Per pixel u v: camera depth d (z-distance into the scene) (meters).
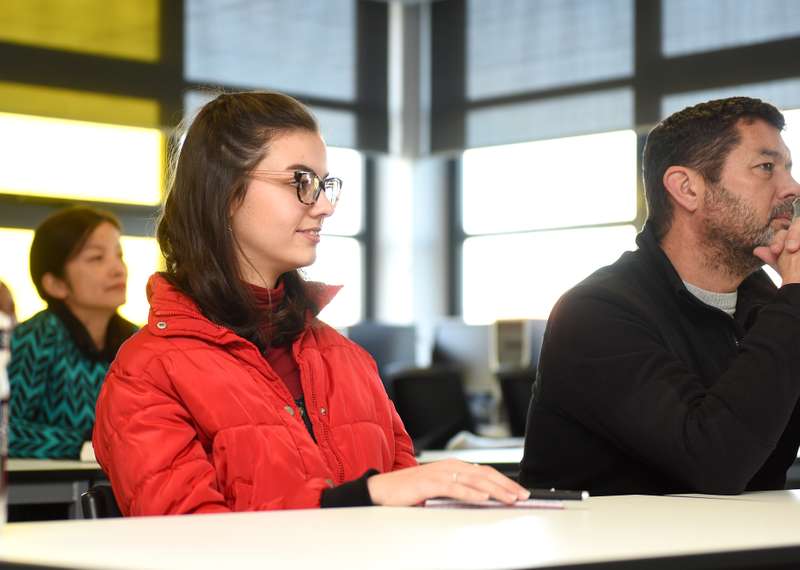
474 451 3.34
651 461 1.78
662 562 1.01
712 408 1.72
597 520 1.26
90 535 1.13
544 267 7.64
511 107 7.75
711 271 2.02
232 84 7.37
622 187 7.28
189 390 1.60
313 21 7.78
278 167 1.72
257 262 1.75
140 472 1.55
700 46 6.90
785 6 6.57
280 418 1.63
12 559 0.99
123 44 6.86
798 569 1.10
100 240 3.20
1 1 6.46
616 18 7.27
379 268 8.22
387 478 1.45
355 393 1.78
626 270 1.98
